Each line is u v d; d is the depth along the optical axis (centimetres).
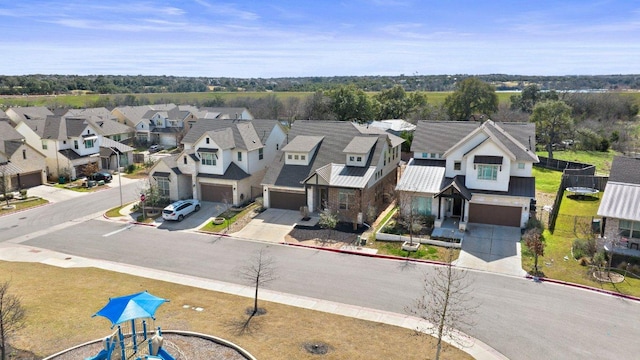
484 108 9488
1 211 4569
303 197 4331
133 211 4522
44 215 4462
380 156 4347
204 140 4631
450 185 3706
